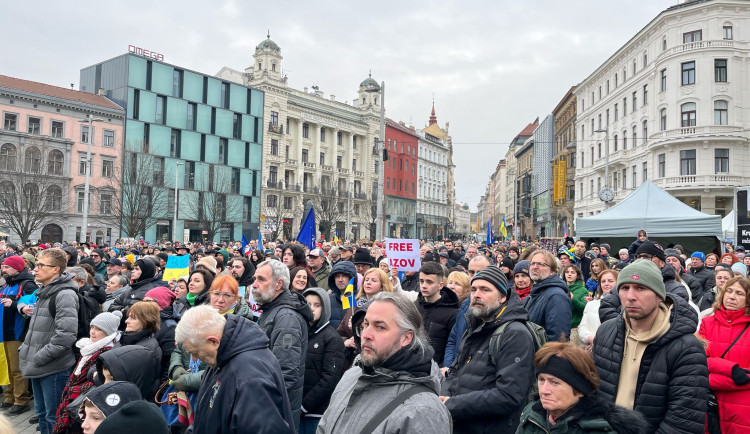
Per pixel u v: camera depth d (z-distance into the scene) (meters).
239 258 7.48
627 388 3.34
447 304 5.37
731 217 20.25
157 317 4.92
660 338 3.27
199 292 5.93
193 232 55.19
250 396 2.85
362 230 76.50
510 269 6.88
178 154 54.69
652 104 41.66
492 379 3.61
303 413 4.68
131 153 45.81
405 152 86.94
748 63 37.66
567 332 4.83
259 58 64.19
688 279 7.98
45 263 5.99
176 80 55.16
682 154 38.69
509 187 116.50
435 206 101.00
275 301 4.46
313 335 4.83
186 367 4.81
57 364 5.87
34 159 41.91
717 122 37.62
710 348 4.25
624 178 47.34
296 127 67.69
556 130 70.94
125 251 19.75
